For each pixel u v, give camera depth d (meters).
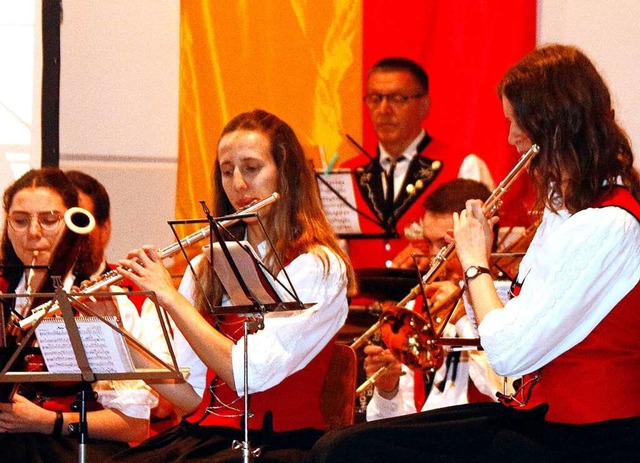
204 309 5.02
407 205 8.19
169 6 8.90
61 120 8.81
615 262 4.00
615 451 3.92
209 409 4.82
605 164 4.14
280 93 8.58
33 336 4.58
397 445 4.07
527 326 4.02
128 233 8.88
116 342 4.28
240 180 4.82
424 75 8.45
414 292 5.83
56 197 5.45
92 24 8.84
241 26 8.56
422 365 5.42
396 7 8.52
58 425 5.05
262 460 4.42
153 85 8.92
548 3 8.76
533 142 4.23
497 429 4.14
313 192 4.98
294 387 4.73
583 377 4.07
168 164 8.95
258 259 4.31
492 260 5.24
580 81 4.17
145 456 4.55
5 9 8.56
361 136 8.54
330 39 8.55
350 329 6.60
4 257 5.64
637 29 8.73
